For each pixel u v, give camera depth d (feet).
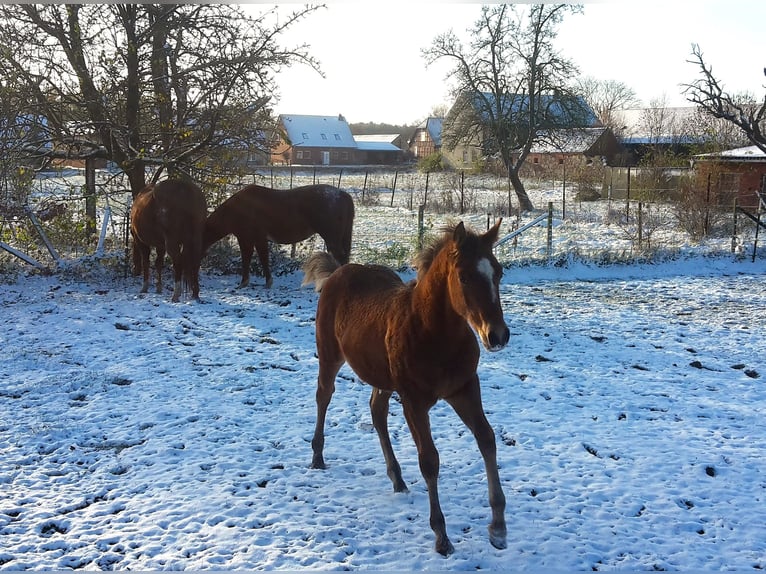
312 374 28.86
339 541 15.70
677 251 63.00
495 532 15.24
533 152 194.29
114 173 61.36
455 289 13.94
